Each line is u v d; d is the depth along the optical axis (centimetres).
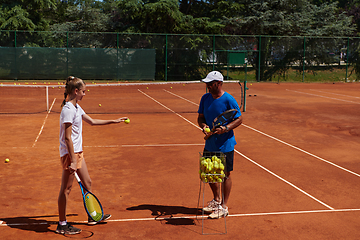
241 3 3644
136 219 496
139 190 609
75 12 3416
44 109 1532
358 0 5009
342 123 1284
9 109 1521
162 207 539
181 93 2278
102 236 445
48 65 2777
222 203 507
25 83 2580
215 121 480
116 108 1612
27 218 493
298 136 1061
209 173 462
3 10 3088
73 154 426
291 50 3186
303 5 3762
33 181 642
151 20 3184
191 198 575
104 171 708
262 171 720
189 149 890
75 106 448
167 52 2950
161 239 439
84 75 2830
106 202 555
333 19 3816
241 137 1036
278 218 504
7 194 578
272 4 3619
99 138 999
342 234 459
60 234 447
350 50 3272
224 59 3039
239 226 478
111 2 3612
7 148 872
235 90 2400
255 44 3116
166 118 1352
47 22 3416
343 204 559
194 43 2956
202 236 449
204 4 3862
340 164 779
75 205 541
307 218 505
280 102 1866
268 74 3180
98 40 2906
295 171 724
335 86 2881
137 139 994
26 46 2792
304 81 3212
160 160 791
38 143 927
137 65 2884
